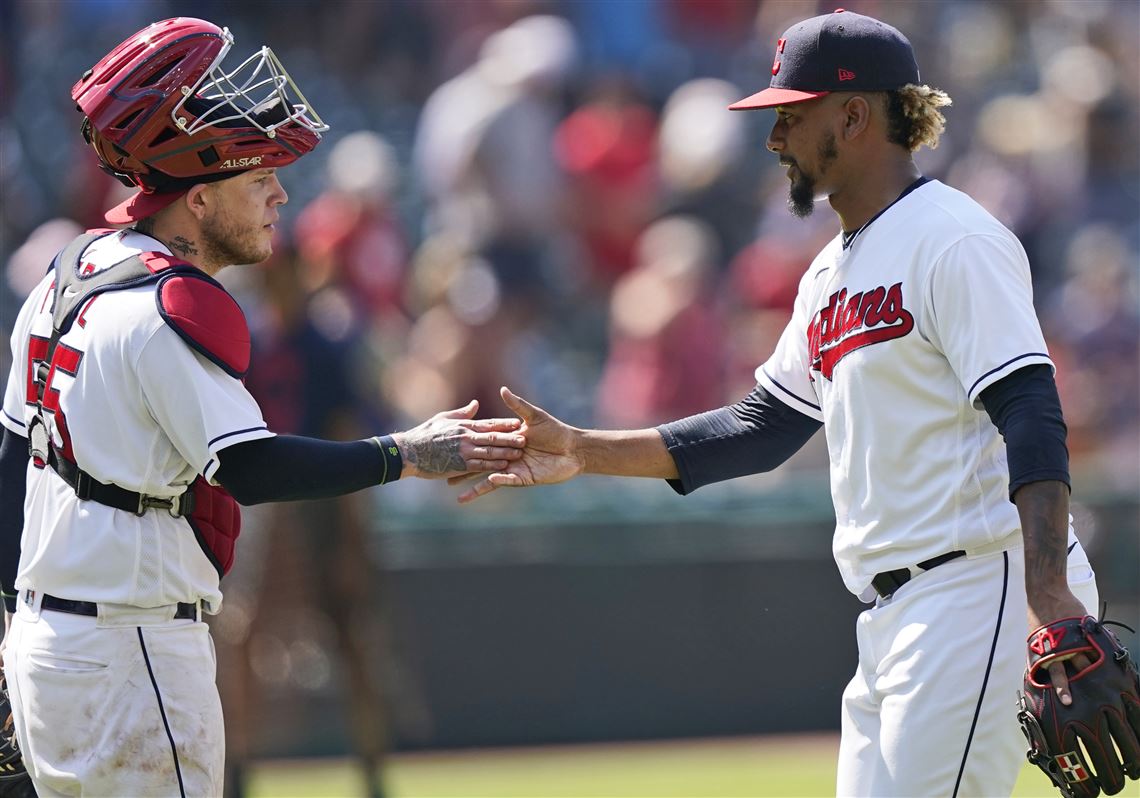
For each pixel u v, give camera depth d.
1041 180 40.94
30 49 40.84
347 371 24.75
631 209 39.78
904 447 12.70
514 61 40.47
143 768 12.34
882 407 12.78
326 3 44.09
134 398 12.27
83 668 12.35
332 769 28.38
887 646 12.91
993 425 12.70
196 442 12.21
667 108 43.22
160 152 12.52
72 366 12.43
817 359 13.62
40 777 12.65
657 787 26.50
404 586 30.33
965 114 43.72
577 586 30.78
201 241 13.05
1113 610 32.12
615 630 30.81
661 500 31.20
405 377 33.88
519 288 36.19
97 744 12.33
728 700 30.92
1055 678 11.75
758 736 30.84
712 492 31.36
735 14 45.41
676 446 14.93
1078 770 11.95
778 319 36.56
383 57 44.06
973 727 12.38
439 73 44.09
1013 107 43.41
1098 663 11.71
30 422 12.88
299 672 28.20
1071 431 35.72
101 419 12.32
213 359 12.24
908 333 12.60
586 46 44.31
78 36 41.59
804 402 14.67
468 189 38.22
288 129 13.07
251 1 43.69
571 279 39.09
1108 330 37.41
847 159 13.28
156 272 12.40
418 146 41.12
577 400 35.94
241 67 12.88
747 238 39.75
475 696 30.44
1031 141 41.94
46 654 12.41
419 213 40.62
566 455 14.72
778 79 13.45
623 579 30.88
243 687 23.17
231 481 12.36
